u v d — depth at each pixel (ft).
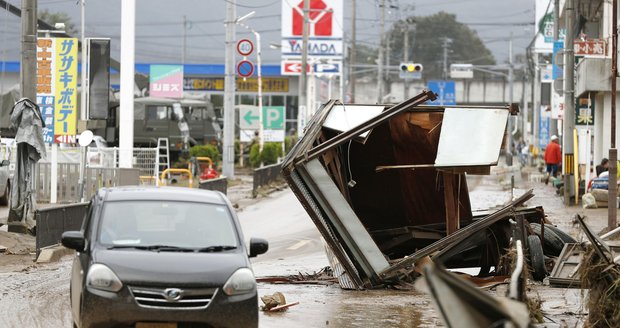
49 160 151.43
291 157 63.00
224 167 200.34
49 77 124.57
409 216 78.79
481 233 68.49
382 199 77.51
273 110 245.04
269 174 181.68
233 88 200.54
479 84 474.08
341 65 304.30
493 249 70.23
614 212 99.35
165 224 46.78
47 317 53.78
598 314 44.68
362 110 67.15
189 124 234.17
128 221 46.62
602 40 145.89
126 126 129.49
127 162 129.80
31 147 97.86
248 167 261.85
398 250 78.18
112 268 42.96
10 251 86.69
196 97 246.68
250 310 43.42
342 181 71.92
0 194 130.62
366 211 78.38
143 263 43.42
